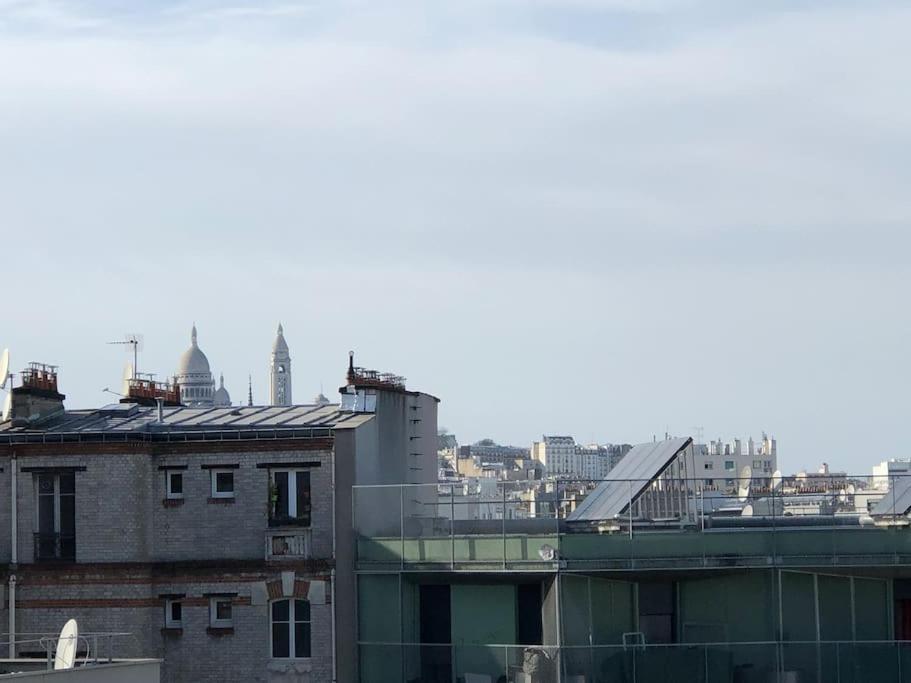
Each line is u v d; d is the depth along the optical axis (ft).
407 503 282.56
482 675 251.19
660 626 256.73
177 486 266.98
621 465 279.69
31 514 265.13
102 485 263.29
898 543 249.75
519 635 257.96
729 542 250.98
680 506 263.29
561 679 244.22
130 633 252.01
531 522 274.98
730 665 245.86
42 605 262.67
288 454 262.06
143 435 264.52
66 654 201.77
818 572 253.44
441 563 255.50
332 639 257.75
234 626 260.21
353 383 277.64
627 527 255.70
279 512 263.08
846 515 265.95
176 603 263.49
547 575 252.83
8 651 261.65
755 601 253.44
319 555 259.80
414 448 297.33
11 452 265.95
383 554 258.78
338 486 260.01
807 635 253.24
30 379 285.64
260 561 260.42
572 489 335.47
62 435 264.52
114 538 262.26
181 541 264.31
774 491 264.11
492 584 258.57
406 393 293.23
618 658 245.04
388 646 256.11
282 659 260.01
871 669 245.86
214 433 263.70
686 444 267.39
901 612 259.19
